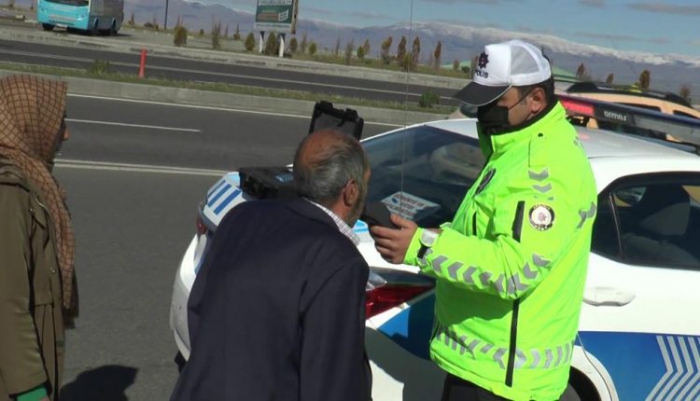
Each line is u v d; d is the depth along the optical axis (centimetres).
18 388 269
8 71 1741
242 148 1329
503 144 311
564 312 312
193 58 3362
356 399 246
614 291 386
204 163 1167
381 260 367
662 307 395
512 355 307
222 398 248
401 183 407
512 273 291
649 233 411
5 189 271
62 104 302
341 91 2606
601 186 402
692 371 402
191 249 444
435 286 363
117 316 589
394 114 1916
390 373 360
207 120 1556
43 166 298
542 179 296
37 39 3238
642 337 392
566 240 295
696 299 401
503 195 301
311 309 244
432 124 496
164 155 1186
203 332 255
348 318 244
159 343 555
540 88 305
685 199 423
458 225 324
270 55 4009
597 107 512
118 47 3294
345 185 260
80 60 2525
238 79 2567
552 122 308
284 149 1366
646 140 490
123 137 1281
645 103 1012
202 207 435
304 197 264
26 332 270
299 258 247
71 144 1169
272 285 246
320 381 241
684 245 417
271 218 260
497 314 308
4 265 267
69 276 307
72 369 509
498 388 309
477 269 294
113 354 533
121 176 1002
